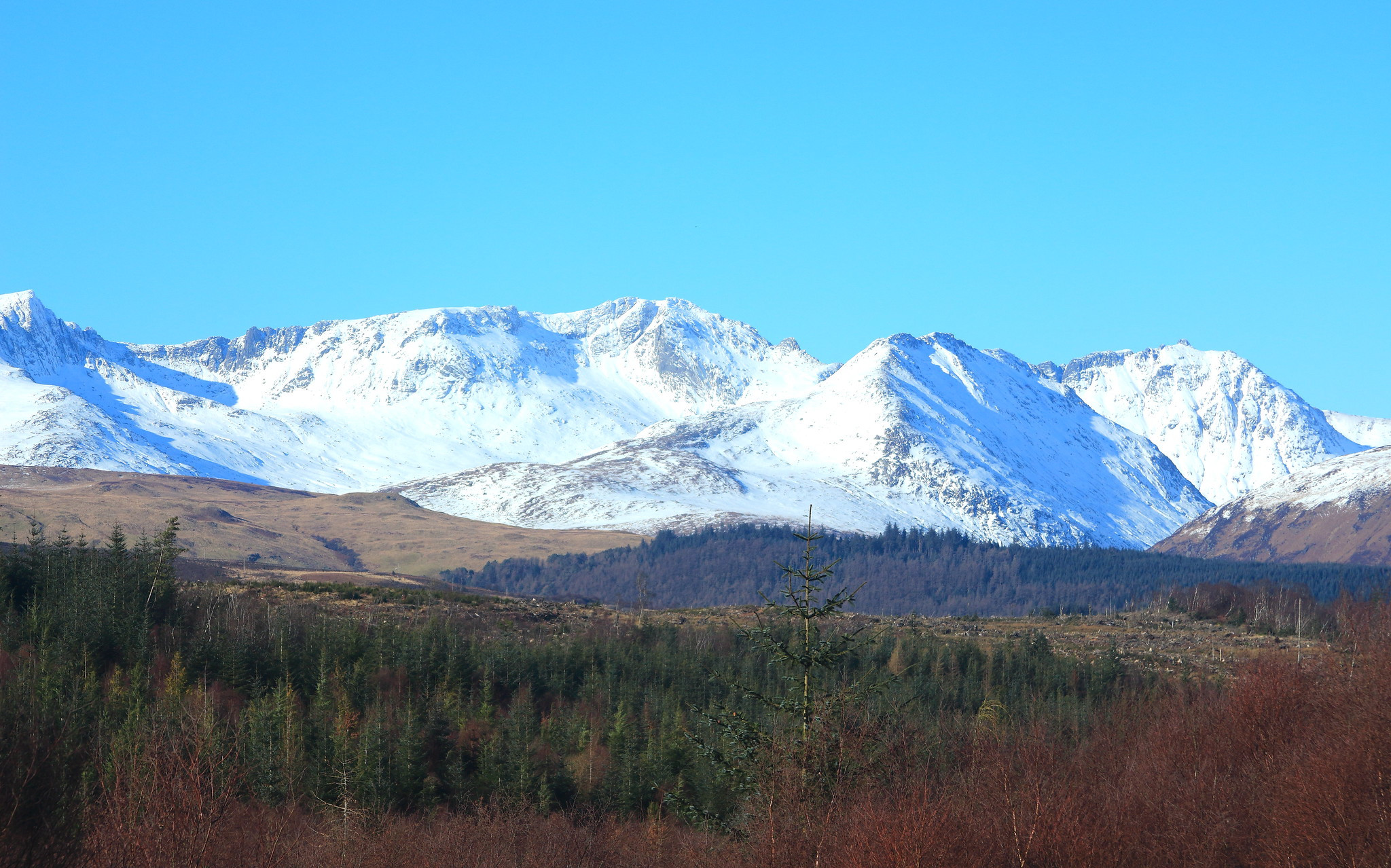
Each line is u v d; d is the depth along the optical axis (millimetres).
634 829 72938
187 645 101375
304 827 57406
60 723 40656
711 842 38375
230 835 37688
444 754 87750
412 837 59250
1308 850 41188
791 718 35344
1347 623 87438
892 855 31250
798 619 35875
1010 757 44125
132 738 54625
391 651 111375
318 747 78312
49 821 30578
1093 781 46656
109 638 99188
